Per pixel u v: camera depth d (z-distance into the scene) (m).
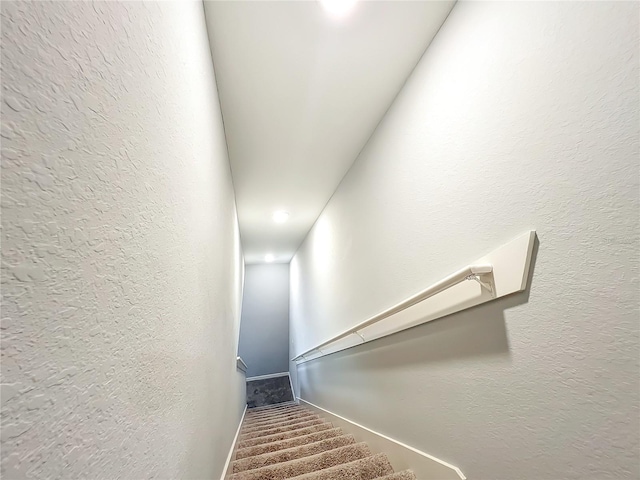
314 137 1.84
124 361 0.43
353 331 1.80
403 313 1.34
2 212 0.24
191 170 0.88
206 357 1.06
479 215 0.96
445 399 1.07
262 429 2.60
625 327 0.57
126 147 0.45
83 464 0.32
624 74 0.59
